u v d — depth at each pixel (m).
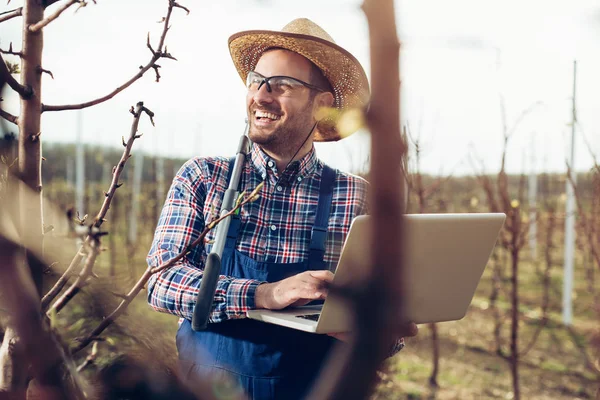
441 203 5.82
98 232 0.65
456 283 1.60
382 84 0.28
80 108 0.98
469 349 5.50
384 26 0.27
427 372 4.86
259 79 1.99
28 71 0.90
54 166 9.86
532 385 4.66
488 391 4.47
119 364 0.47
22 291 0.46
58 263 0.59
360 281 0.30
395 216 0.29
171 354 0.50
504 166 4.25
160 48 1.02
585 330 5.93
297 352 1.73
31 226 0.79
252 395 1.70
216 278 1.60
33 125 0.91
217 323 1.75
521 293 7.29
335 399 0.32
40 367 0.46
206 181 1.90
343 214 1.95
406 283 0.30
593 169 3.83
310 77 2.03
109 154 11.17
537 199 7.41
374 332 0.31
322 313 1.42
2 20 0.91
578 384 4.66
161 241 1.84
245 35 2.09
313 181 1.97
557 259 8.62
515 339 4.05
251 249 1.88
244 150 1.86
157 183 8.20
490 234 1.61
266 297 1.65
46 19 0.87
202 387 0.49
